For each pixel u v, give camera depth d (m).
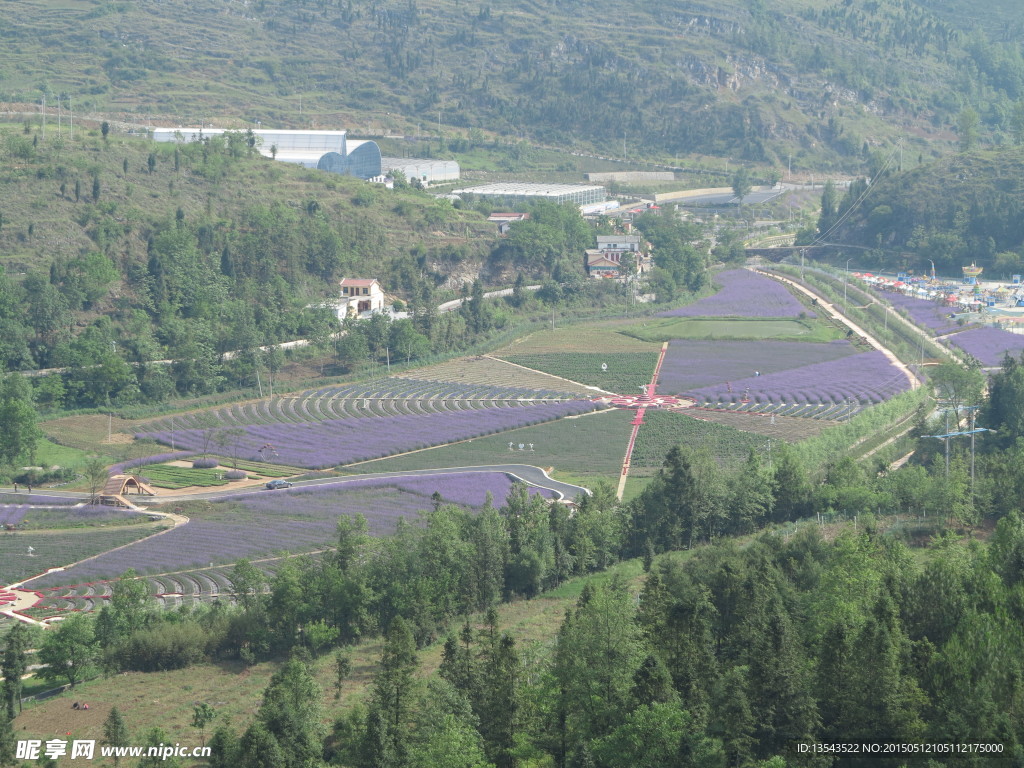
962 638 122.19
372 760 113.94
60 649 151.50
